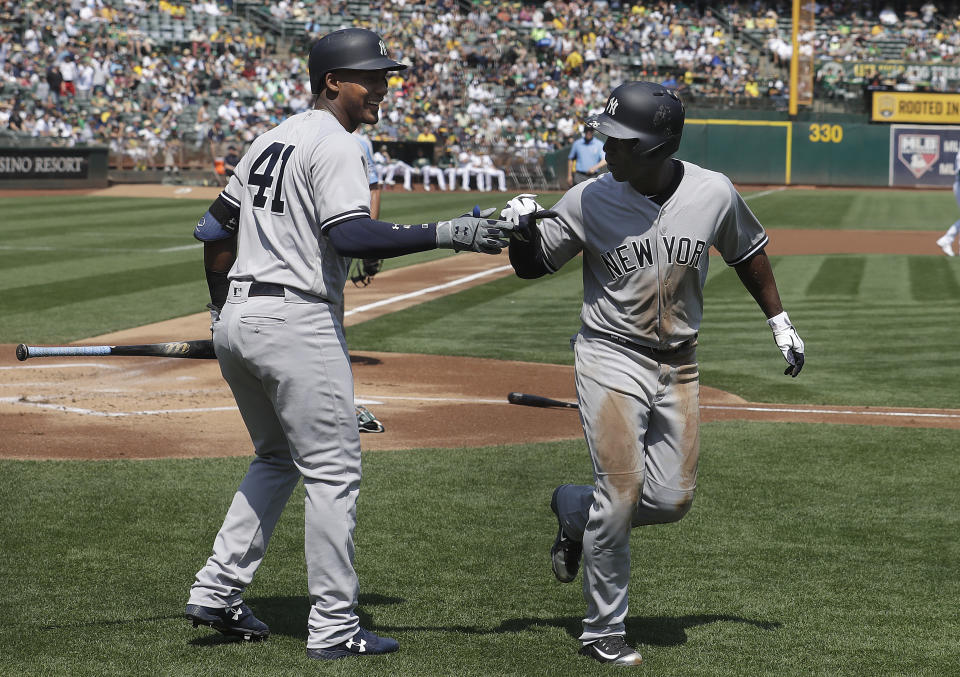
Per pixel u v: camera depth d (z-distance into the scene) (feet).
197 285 191.93
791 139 561.02
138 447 88.12
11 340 139.23
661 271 47.55
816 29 626.23
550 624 53.47
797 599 57.16
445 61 552.00
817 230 318.24
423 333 148.66
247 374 48.98
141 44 504.84
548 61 569.64
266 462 51.31
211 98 501.56
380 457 86.17
